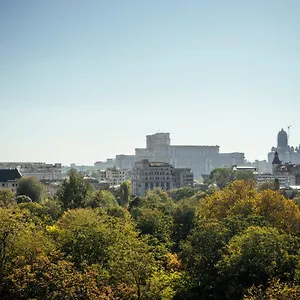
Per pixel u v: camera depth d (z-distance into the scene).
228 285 105.94
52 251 100.25
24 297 78.12
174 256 137.25
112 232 113.06
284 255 103.69
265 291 89.94
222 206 177.75
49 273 81.44
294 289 82.06
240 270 103.19
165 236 166.25
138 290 90.00
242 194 187.25
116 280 92.62
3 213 101.69
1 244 93.50
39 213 197.00
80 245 107.31
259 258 102.69
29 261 91.44
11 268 87.56
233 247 109.44
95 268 91.75
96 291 80.25
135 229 161.12
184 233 177.62
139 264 93.62
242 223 131.25
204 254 116.06
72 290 78.19
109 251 104.19
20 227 101.31
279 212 156.25
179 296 109.00
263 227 120.69
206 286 110.00
